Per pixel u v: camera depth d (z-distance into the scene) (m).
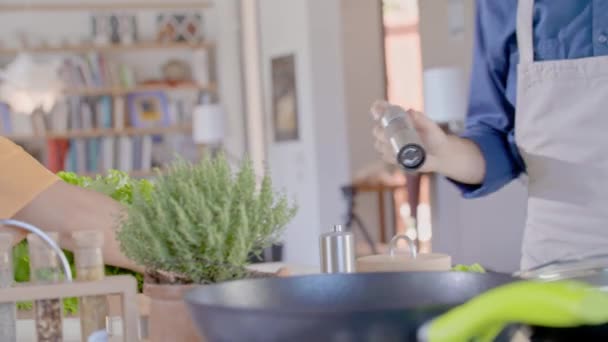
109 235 1.47
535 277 0.98
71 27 9.15
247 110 9.40
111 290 1.16
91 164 9.16
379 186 8.33
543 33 1.78
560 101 1.75
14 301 1.15
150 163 9.33
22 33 9.04
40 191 1.45
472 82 1.92
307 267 1.94
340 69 8.56
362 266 1.26
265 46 9.06
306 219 8.67
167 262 1.07
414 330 0.69
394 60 8.71
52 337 1.19
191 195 1.06
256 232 1.10
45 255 1.19
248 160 1.11
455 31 7.71
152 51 9.44
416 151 1.28
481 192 1.79
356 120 8.59
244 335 0.73
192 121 9.45
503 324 0.63
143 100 9.37
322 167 8.52
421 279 0.90
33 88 6.83
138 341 1.17
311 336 0.70
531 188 1.83
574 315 0.56
